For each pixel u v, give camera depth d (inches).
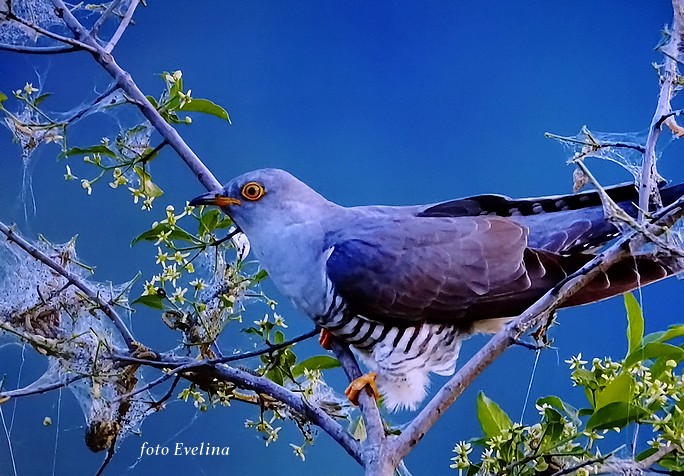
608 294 252.5
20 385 355.9
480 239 287.6
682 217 238.8
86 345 247.4
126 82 269.9
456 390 227.9
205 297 262.2
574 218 297.1
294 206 294.8
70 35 349.1
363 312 282.8
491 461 228.2
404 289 280.2
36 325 254.8
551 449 222.5
